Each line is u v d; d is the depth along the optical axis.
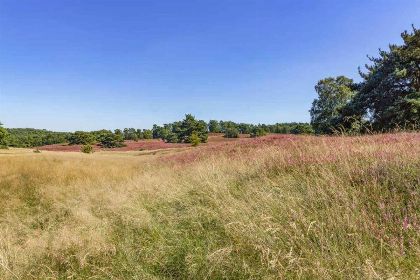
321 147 8.05
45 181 12.56
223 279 3.70
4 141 82.00
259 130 112.88
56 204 8.59
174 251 4.45
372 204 4.53
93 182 12.34
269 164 7.86
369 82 23.75
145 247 4.65
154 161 23.33
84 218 6.55
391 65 22.81
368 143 8.34
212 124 144.50
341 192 4.82
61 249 4.96
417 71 22.00
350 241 3.82
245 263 3.71
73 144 104.75
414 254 3.39
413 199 4.36
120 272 4.18
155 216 6.07
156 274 4.04
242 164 8.94
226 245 4.25
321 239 3.80
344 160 6.14
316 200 4.92
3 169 14.95
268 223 4.26
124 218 6.19
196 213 5.44
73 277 4.31
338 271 3.35
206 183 6.95
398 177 5.00
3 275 4.35
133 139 126.38
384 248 3.58
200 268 3.94
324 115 35.31
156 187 8.48
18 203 9.42
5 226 6.91
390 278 2.91
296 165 7.13
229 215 4.89
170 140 107.75
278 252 3.73
